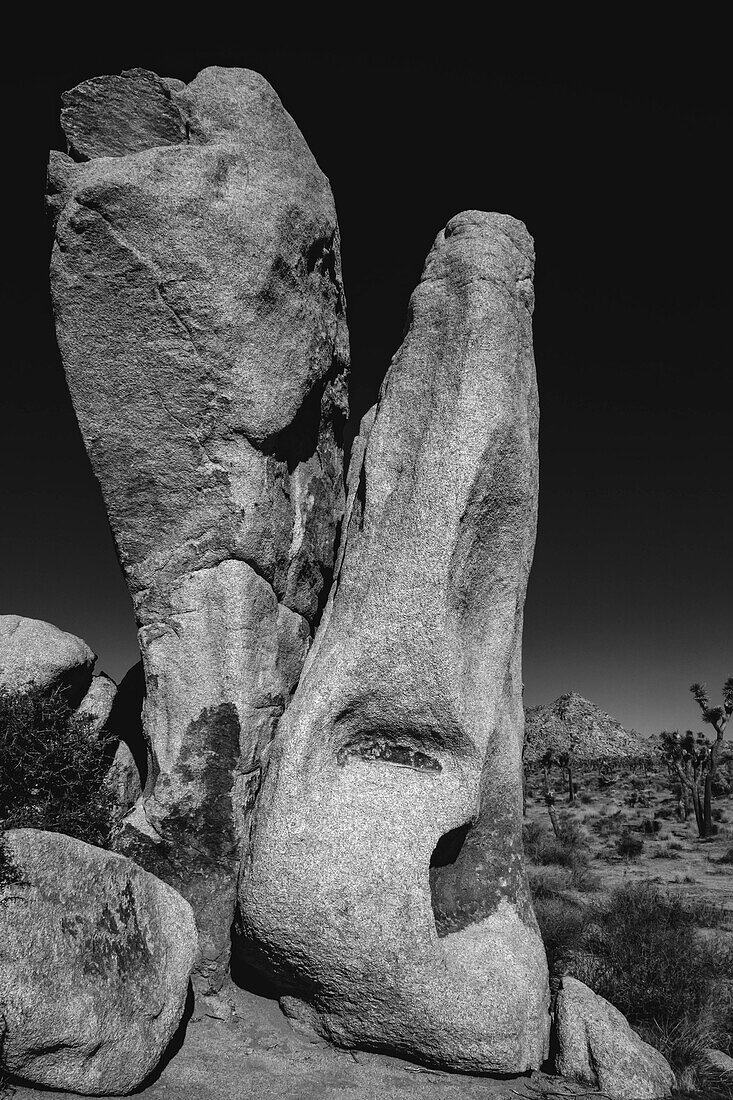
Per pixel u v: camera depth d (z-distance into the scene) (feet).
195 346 23.39
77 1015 15.42
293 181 25.81
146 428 24.03
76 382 24.14
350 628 21.76
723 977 29.14
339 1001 19.30
